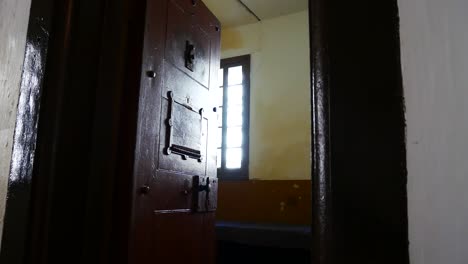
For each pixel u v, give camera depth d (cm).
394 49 62
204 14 215
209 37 220
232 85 407
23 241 112
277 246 265
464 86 56
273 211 351
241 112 395
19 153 111
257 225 309
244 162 382
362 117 62
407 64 61
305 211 337
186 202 178
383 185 59
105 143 136
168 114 167
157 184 154
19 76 102
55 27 128
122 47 143
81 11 135
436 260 54
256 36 404
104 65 142
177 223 168
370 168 60
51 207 118
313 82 68
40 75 121
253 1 372
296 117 366
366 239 59
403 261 56
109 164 135
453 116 56
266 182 361
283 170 362
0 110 95
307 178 349
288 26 390
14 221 110
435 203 55
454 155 55
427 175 57
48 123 121
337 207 61
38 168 118
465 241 53
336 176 62
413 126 59
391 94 61
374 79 63
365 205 60
